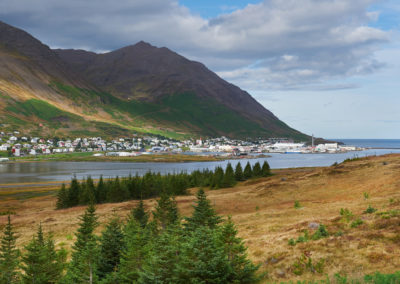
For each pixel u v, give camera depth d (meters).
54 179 199.75
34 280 31.78
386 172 68.50
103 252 32.69
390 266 19.69
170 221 51.22
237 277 21.33
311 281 19.59
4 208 103.69
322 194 65.25
